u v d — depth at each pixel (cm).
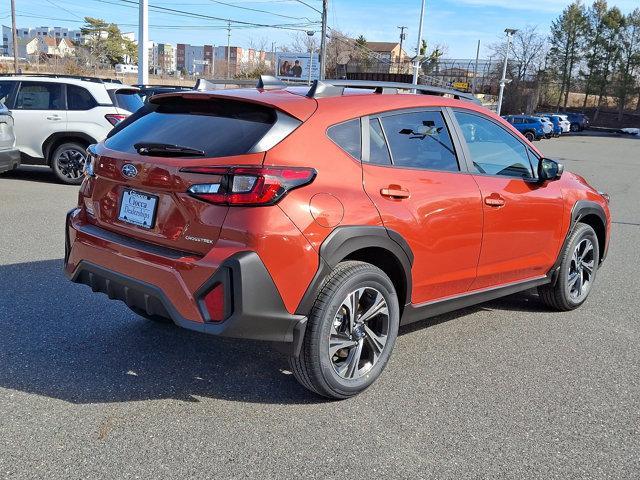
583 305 576
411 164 391
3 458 292
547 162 477
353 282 345
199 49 16062
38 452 298
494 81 7056
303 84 436
